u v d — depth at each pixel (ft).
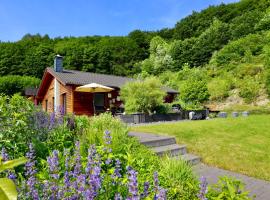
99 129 22.21
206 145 27.53
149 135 29.43
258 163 22.86
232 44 144.56
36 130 18.26
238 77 110.42
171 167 15.35
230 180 12.44
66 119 23.48
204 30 207.62
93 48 179.22
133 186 8.14
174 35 223.92
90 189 8.63
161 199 9.40
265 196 16.85
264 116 52.16
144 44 216.54
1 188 2.56
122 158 16.79
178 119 60.64
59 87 72.08
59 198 9.12
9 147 15.14
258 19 166.40
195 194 12.98
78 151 13.92
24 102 19.20
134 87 56.75
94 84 60.90
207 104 99.19
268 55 115.14
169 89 85.87
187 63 157.99
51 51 171.83
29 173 11.86
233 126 37.47
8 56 159.02
